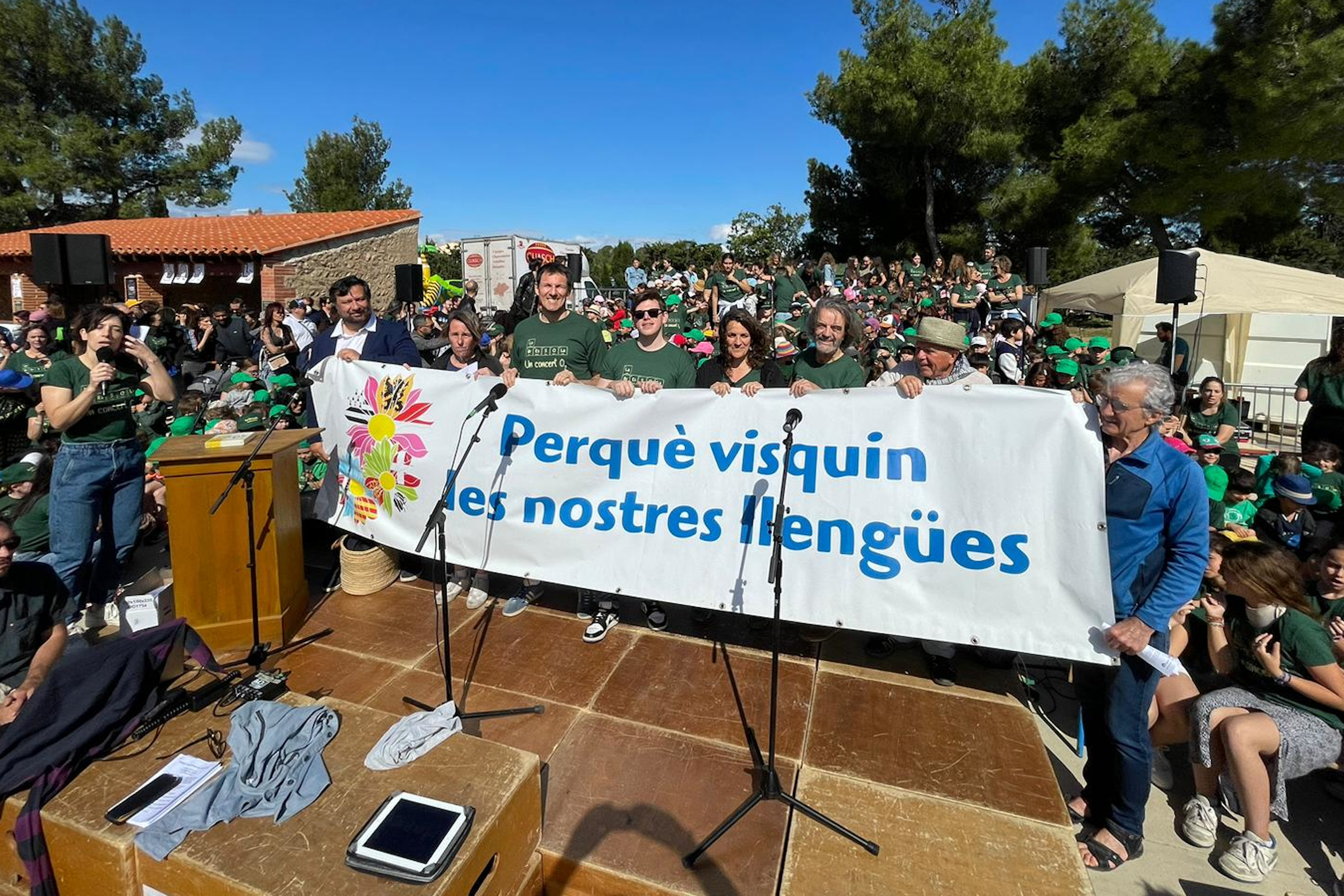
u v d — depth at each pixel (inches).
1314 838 115.4
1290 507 205.0
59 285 275.7
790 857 92.7
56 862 88.0
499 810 86.9
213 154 1412.4
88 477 148.1
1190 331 554.3
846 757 113.4
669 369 163.8
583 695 129.5
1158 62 890.7
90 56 1325.0
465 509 161.8
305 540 209.3
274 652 144.0
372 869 77.4
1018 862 92.8
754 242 1476.4
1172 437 217.5
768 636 155.2
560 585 177.9
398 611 164.2
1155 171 924.6
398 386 170.2
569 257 650.8
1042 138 1005.2
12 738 92.5
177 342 451.5
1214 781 115.7
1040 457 118.1
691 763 111.5
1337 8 722.8
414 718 102.5
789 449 108.0
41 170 1193.4
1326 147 738.2
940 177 1072.2
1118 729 104.8
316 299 721.6
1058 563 115.6
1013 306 549.0
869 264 815.1
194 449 142.4
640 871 91.1
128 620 147.6
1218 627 131.7
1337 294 476.4
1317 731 109.6
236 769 92.0
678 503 143.8
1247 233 959.0
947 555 123.8
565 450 153.3
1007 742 118.0
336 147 1643.7
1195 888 104.7
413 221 892.6
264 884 76.5
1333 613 122.7
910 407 128.3
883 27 961.5
